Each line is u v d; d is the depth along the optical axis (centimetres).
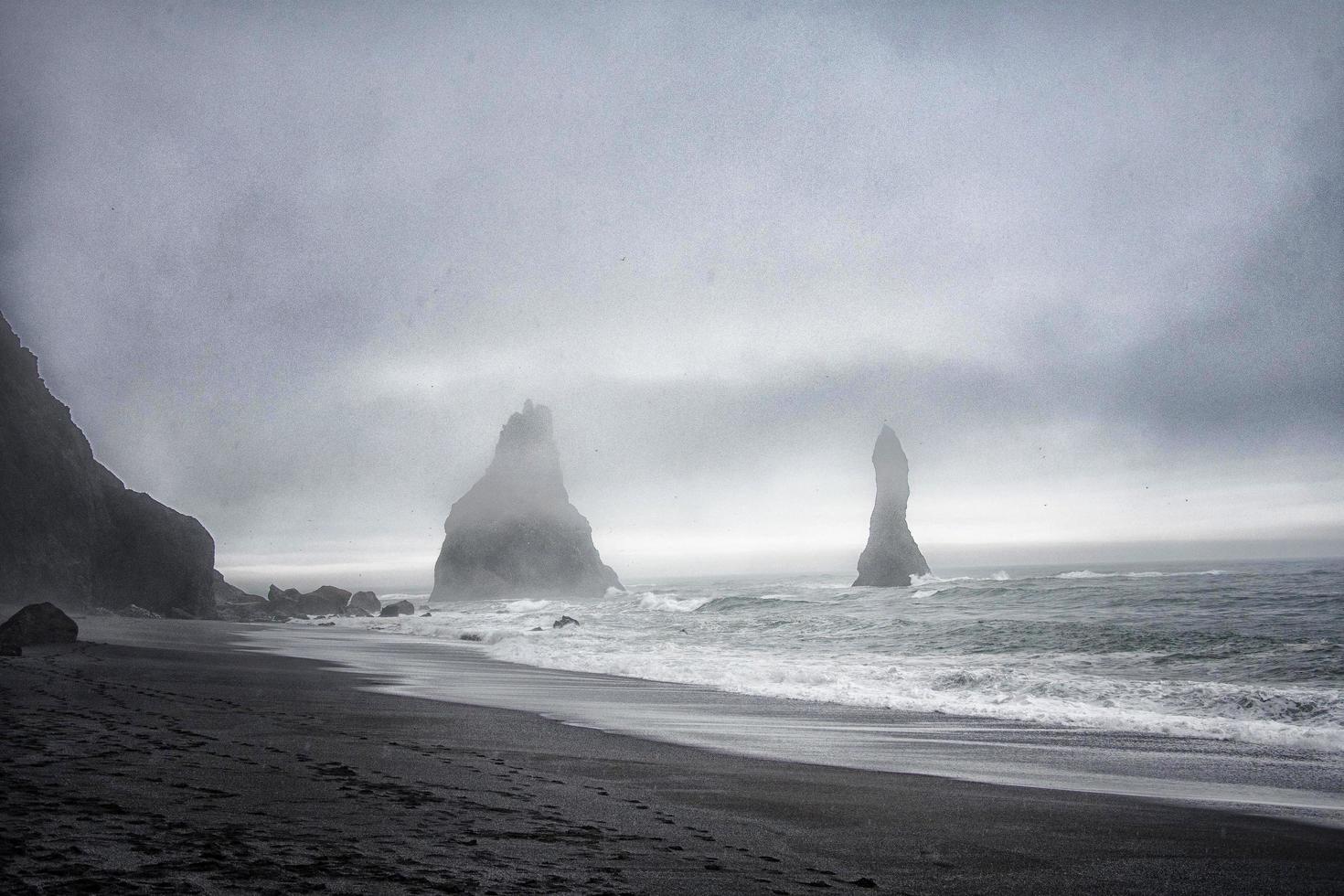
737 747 1222
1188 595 3947
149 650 2591
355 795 777
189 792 752
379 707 1522
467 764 992
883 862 675
